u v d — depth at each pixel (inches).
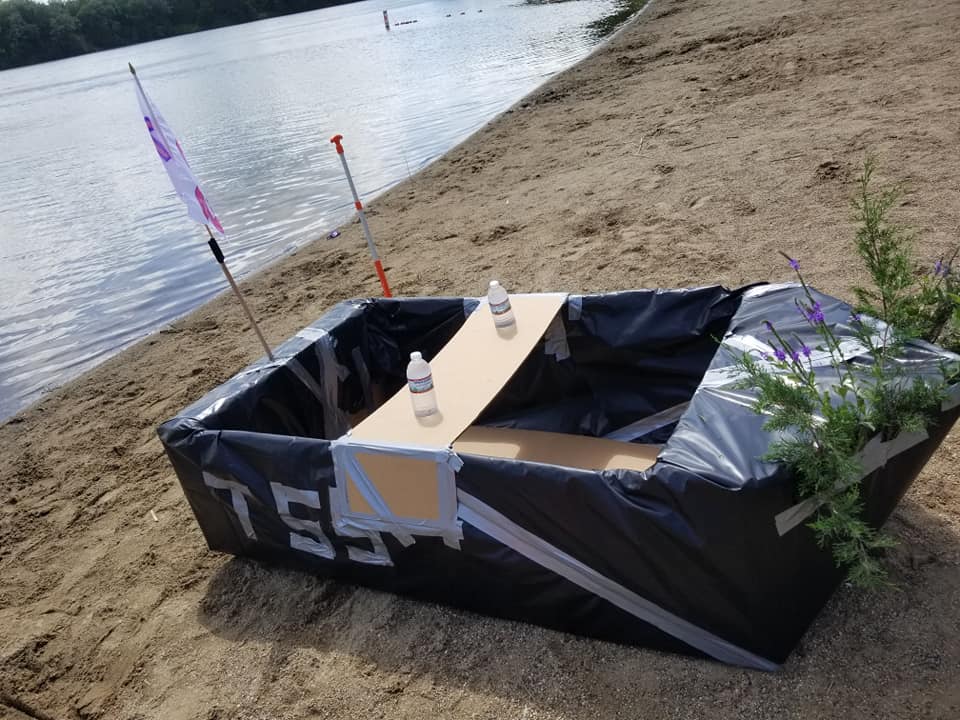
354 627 143.5
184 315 356.5
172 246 473.1
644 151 394.6
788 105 398.0
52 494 222.4
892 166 283.3
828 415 105.5
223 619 154.9
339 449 135.3
